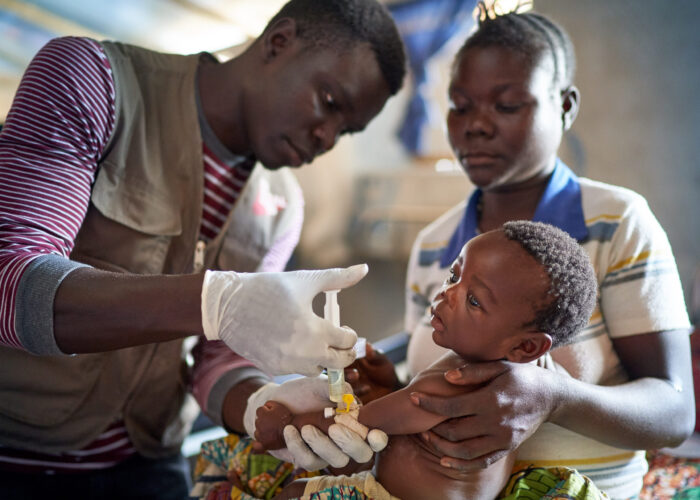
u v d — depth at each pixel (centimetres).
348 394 92
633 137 326
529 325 87
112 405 123
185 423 144
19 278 83
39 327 82
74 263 88
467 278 90
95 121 106
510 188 121
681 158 316
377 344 255
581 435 103
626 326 105
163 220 120
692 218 316
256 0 300
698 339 176
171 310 82
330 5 117
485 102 112
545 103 112
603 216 109
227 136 128
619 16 321
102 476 129
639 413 95
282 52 119
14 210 91
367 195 652
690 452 150
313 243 637
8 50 313
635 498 110
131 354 123
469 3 552
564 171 120
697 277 230
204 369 135
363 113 124
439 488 89
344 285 83
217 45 322
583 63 334
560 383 88
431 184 611
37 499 121
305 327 81
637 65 321
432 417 86
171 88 123
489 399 82
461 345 90
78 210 99
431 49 586
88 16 308
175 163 122
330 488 95
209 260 137
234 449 119
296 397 100
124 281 84
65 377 117
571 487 90
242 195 138
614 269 106
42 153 98
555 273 86
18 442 117
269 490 110
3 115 324
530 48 111
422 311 137
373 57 119
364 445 87
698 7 302
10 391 114
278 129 121
